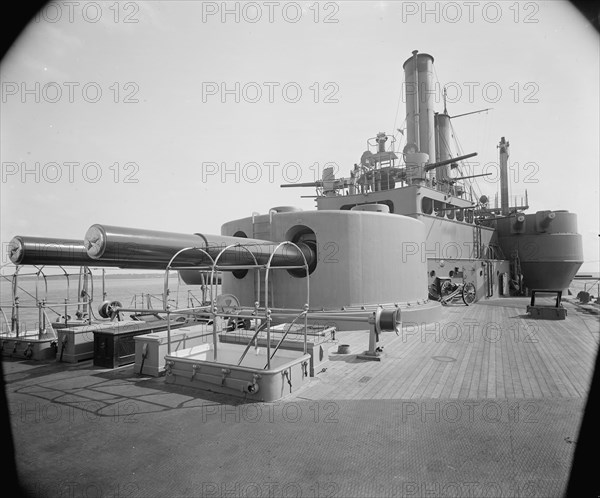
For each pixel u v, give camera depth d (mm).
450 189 28297
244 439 5434
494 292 28828
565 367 9094
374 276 15289
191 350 9031
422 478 4355
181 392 7562
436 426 5762
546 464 4605
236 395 7258
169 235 8539
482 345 11703
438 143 30906
